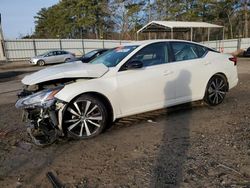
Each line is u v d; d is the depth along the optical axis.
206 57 5.75
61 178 3.07
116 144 3.98
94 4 55.22
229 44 35.19
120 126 4.79
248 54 26.17
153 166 3.22
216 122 4.75
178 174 3.01
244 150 3.52
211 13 47.22
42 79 4.15
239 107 5.71
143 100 4.79
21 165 3.45
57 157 3.63
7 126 5.11
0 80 14.22
